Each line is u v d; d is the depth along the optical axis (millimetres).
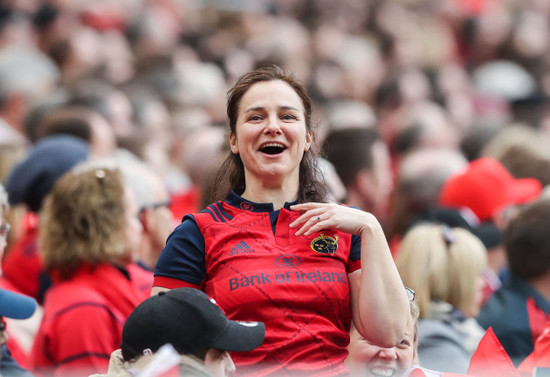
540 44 42406
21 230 16750
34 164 17297
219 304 10141
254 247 10320
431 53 39719
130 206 14461
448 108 33156
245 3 37375
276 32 36062
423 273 14648
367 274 10156
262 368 9883
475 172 18906
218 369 9531
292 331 9984
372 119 26766
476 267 14828
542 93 31250
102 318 13352
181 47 34844
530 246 14711
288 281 10086
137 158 21359
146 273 15477
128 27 35250
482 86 37812
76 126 19859
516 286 14875
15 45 33625
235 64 31672
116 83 28156
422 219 18359
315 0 42031
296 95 10836
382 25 40438
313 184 11094
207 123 25734
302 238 10406
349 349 11703
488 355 11727
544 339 12477
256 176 10719
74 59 30453
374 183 19297
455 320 14484
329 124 23781
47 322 13484
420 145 25266
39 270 16094
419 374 11250
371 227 10227
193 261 10445
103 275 13898
